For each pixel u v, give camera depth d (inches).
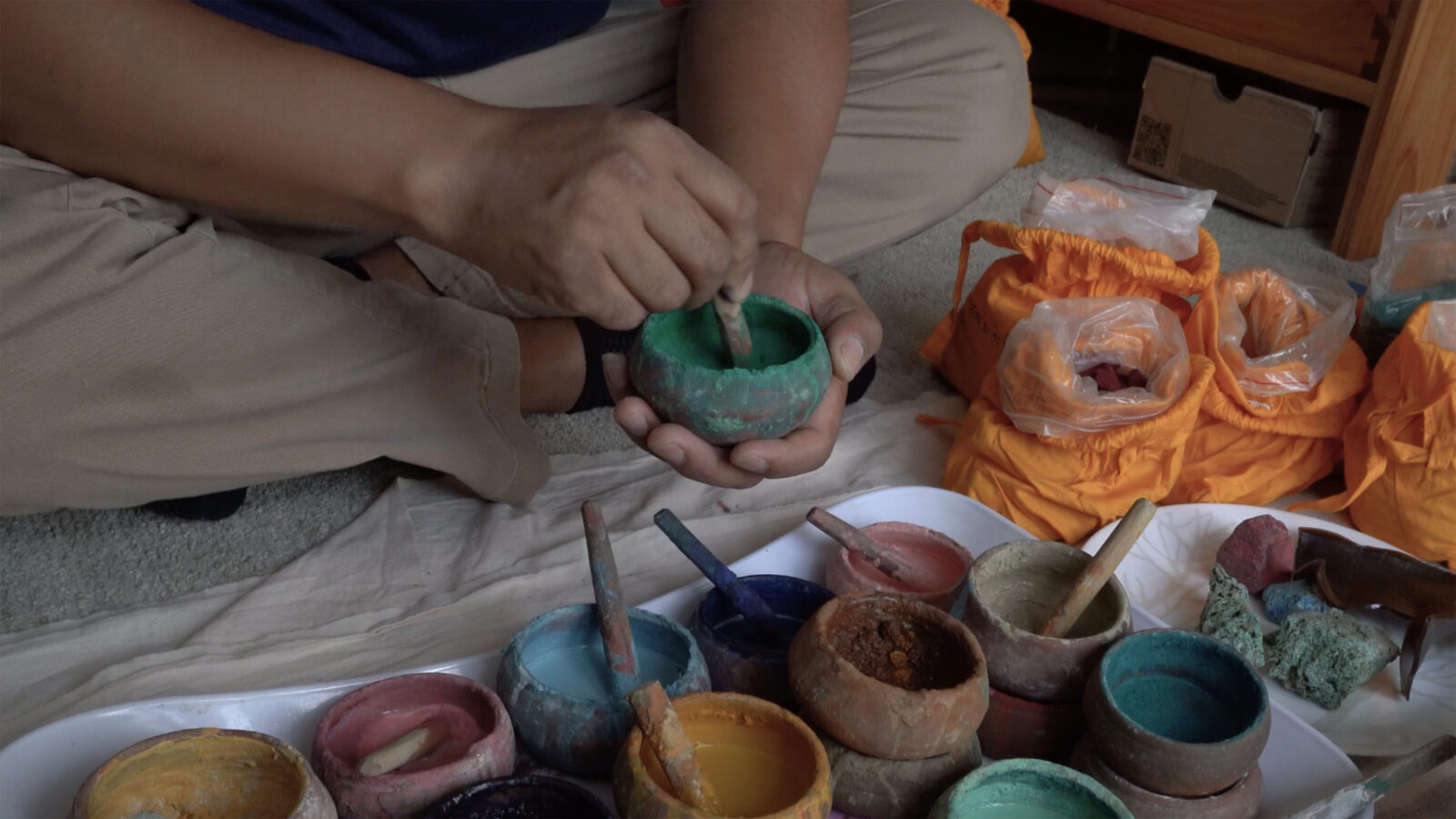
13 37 36.3
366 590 46.6
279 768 29.8
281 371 44.5
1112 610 37.5
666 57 59.1
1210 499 51.8
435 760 32.5
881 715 31.7
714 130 48.1
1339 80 78.9
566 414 58.6
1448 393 47.1
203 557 48.9
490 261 34.4
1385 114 75.9
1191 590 47.2
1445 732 40.5
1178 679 35.4
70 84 36.5
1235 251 80.2
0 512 43.6
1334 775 34.7
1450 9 72.2
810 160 48.3
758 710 32.1
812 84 49.1
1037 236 53.6
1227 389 52.2
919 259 76.7
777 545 44.3
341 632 44.1
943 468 55.4
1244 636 42.3
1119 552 36.7
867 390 62.0
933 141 60.9
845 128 58.8
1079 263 53.3
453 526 50.6
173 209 43.0
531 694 33.7
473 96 54.7
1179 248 54.5
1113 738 32.5
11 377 39.8
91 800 28.1
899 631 34.9
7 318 39.4
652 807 28.7
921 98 59.8
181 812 30.1
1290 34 82.2
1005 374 50.3
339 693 36.1
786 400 34.8
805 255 42.9
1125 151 96.8
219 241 43.0
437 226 34.6
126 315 40.9
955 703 31.7
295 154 34.9
